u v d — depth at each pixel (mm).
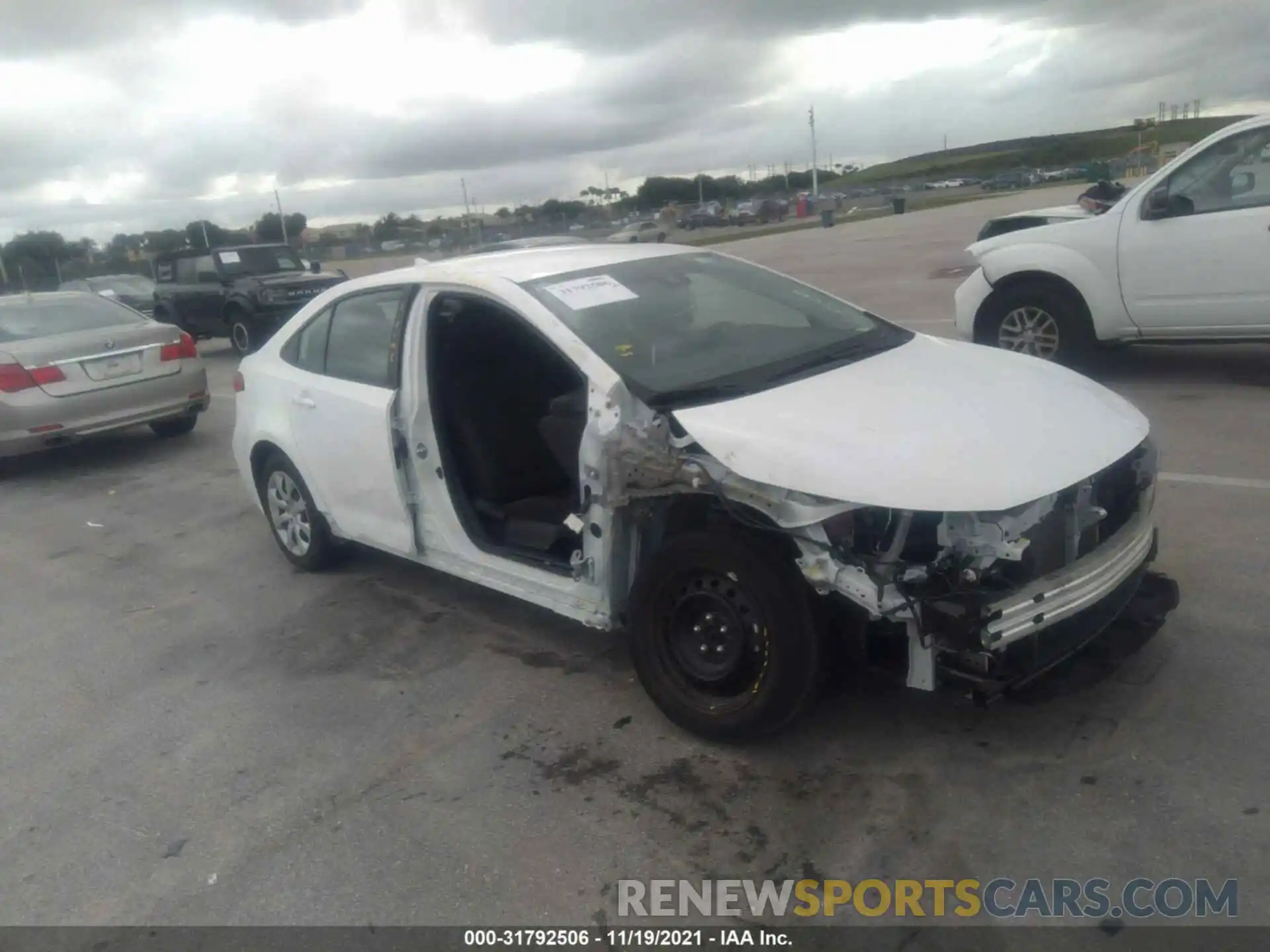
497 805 3592
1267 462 6105
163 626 5527
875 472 3264
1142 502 3768
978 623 3086
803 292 5027
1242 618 4250
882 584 3205
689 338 4262
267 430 5695
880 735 3721
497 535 4641
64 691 4871
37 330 9336
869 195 82625
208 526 7297
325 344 5316
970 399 3760
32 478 9344
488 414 4719
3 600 6230
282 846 3496
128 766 4125
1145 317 8070
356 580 5836
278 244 18281
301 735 4219
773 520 3365
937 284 16203
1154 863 2986
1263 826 3076
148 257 50031
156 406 9484
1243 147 7543
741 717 3602
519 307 4234
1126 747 3504
